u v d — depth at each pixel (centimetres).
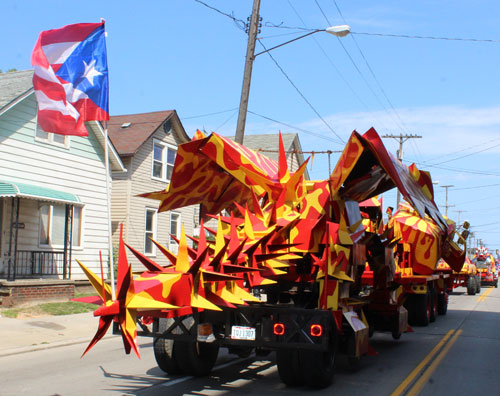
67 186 1847
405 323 1015
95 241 1975
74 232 1889
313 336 633
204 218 859
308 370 669
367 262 959
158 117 2536
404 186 738
